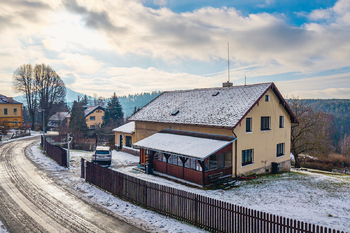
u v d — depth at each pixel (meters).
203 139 19.09
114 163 24.58
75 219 10.52
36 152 29.83
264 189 16.20
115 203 12.62
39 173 18.81
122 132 31.94
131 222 10.29
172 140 20.52
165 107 27.06
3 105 60.06
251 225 8.73
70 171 20.14
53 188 15.02
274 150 22.70
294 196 14.84
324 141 43.59
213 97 24.05
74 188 15.13
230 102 21.31
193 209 10.16
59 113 80.88
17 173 18.59
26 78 61.88
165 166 19.67
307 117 33.81
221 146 16.92
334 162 44.41
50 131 64.19
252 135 20.05
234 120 18.03
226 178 17.56
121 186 13.55
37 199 12.94
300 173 23.34
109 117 71.81
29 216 10.73
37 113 88.88
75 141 43.16
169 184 17.05
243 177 18.83
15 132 52.53
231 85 26.58
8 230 9.36
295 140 34.38
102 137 52.44
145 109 29.31
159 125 25.23
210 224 9.54
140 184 12.34
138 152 29.19
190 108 23.84
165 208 11.22
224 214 9.12
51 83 64.25
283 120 24.05
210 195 14.63
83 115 54.16
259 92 20.59
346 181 19.69
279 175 21.11
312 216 11.48
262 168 21.25
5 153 28.19
